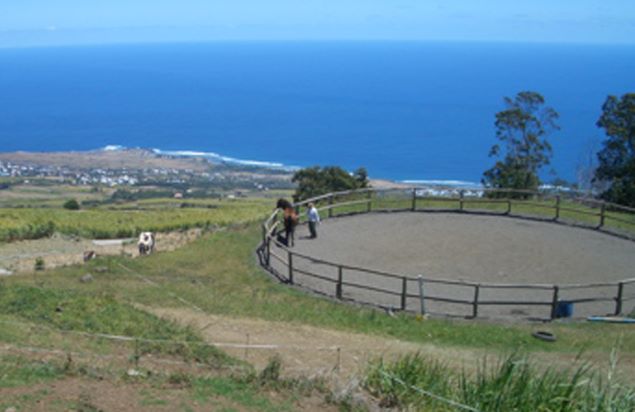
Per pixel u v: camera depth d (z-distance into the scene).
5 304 14.24
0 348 10.35
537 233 25.69
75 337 12.09
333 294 19.09
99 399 8.18
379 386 9.88
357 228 26.25
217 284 19.77
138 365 10.41
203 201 97.94
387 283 20.03
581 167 61.47
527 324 17.08
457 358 13.76
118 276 20.48
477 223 27.20
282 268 21.55
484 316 17.61
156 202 96.75
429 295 19.17
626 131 42.12
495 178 51.53
